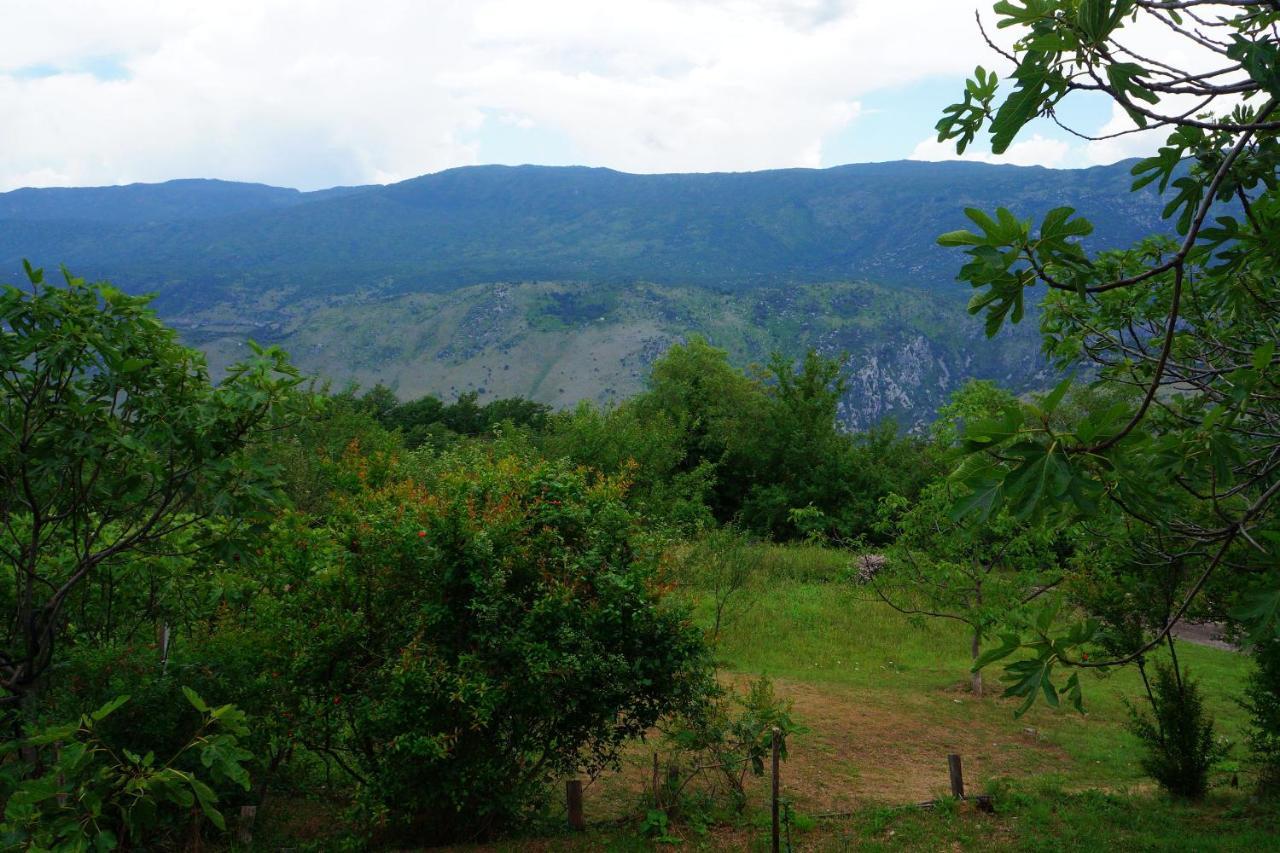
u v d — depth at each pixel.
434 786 8.24
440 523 8.38
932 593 15.66
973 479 2.99
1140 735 10.84
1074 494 2.82
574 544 9.06
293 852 7.96
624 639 8.76
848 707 14.35
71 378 6.35
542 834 8.72
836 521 33.91
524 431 28.61
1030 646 3.82
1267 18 3.58
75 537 6.92
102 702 6.95
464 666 8.12
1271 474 4.50
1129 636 9.92
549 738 8.70
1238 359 5.84
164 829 7.16
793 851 8.27
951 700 15.10
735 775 10.02
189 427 6.41
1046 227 3.05
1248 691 10.31
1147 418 5.22
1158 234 6.87
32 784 4.14
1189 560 6.54
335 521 9.13
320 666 8.30
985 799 9.74
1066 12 3.27
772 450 36.69
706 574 19.86
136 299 6.44
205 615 8.93
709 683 9.16
